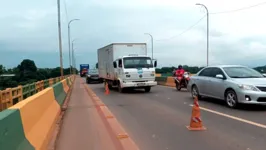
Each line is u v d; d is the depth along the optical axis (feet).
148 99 54.34
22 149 15.14
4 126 13.00
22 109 17.04
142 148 21.36
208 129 26.91
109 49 80.89
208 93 46.39
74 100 56.08
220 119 31.48
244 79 39.40
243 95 37.17
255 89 36.73
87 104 48.80
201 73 49.67
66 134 26.40
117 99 56.34
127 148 21.48
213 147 21.13
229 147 21.02
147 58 72.43
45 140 21.12
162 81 102.63
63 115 37.27
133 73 69.87
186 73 72.84
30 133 18.04
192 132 25.99
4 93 34.35
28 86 48.34
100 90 84.07
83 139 24.49
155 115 35.60
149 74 70.79
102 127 29.30
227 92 40.40
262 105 41.29
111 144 22.74
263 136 23.85
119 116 35.68
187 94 61.52
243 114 34.27
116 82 77.05
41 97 24.97
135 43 77.10
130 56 71.61
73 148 21.79
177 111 38.32
